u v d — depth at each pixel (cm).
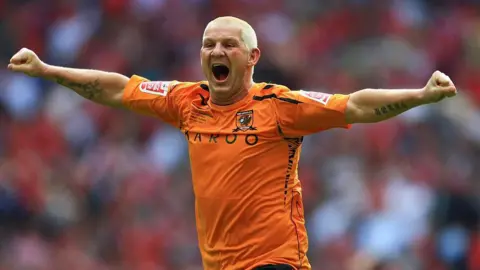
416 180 3903
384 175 3956
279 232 1803
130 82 1958
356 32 5153
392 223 3688
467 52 5116
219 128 1833
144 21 5097
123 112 4525
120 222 3925
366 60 4888
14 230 3928
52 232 3959
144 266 3759
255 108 1825
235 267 1816
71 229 3981
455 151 4234
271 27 5056
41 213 3997
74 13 5303
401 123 4266
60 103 4622
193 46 5028
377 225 3688
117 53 4978
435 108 4384
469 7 5500
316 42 5062
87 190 4103
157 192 4028
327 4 5316
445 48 5094
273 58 4706
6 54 5169
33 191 4034
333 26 5175
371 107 1753
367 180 3962
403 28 5172
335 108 1775
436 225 3741
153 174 4125
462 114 4428
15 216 3950
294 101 1806
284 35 5041
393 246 3634
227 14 5175
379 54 4916
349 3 5288
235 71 1819
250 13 5172
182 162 4184
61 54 5138
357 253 3631
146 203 3978
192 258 3791
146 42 5028
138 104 1941
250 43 1839
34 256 3806
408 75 4791
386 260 3584
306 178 4009
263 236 1800
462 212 3747
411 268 3569
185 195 4031
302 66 4847
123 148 4325
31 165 4191
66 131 4509
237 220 1806
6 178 4034
